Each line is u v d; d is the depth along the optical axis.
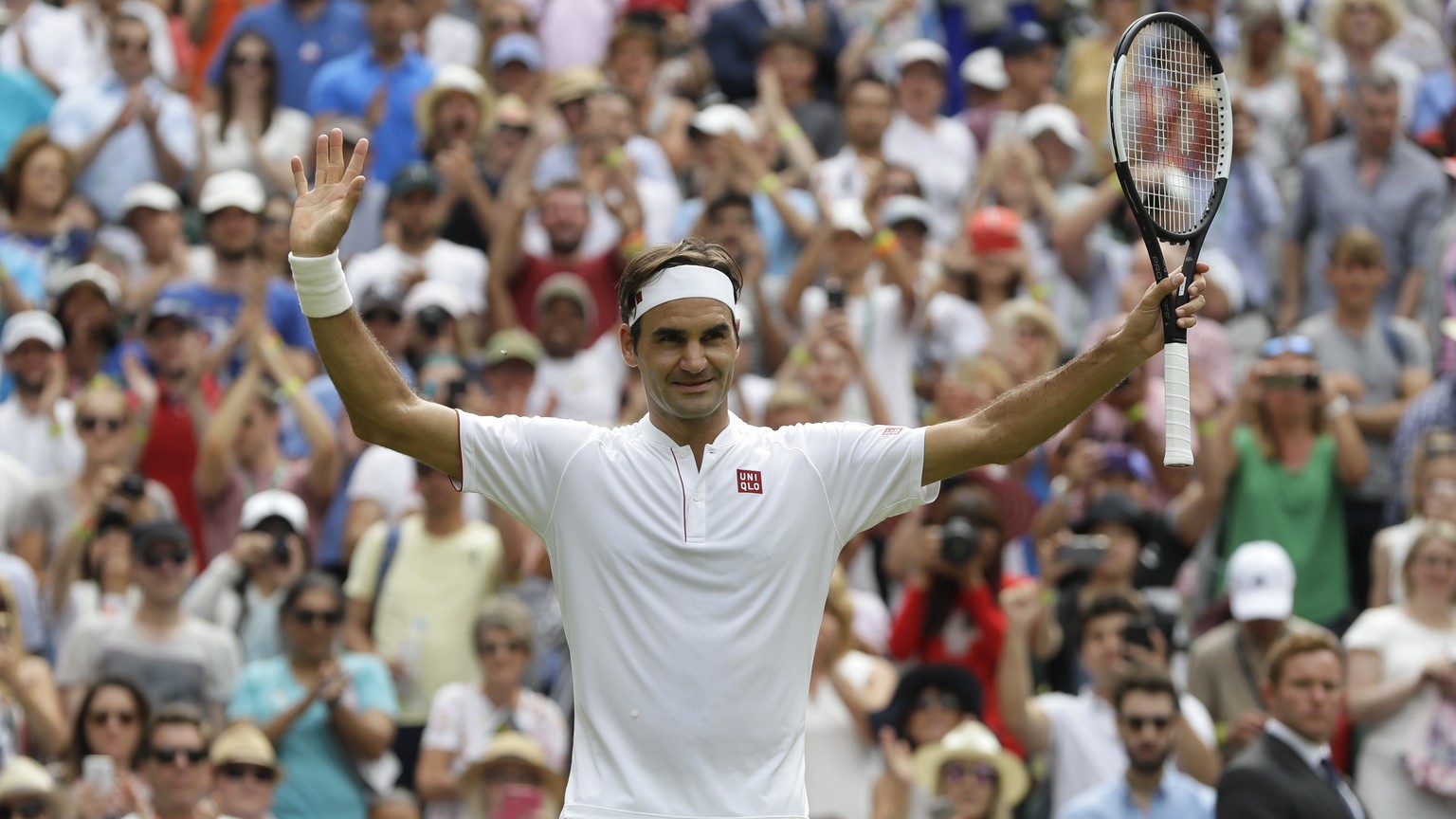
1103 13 65.50
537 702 37.09
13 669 36.38
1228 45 66.56
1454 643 37.53
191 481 45.06
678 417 19.19
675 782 18.78
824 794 36.19
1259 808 30.88
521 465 19.25
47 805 32.78
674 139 60.41
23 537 43.06
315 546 44.25
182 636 38.06
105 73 61.78
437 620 40.00
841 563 44.03
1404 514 44.16
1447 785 36.31
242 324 45.75
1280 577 37.59
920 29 70.44
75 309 48.41
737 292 19.33
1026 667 35.81
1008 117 62.81
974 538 38.16
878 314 49.69
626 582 18.98
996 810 34.00
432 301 47.50
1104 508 39.44
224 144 58.66
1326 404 44.75
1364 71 57.69
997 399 19.44
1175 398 18.80
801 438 19.53
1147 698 32.50
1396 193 54.72
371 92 59.81
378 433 19.11
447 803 36.31
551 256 51.50
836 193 55.50
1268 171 60.19
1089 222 54.78
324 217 18.58
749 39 66.06
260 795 34.72
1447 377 45.16
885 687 37.53
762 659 18.94
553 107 56.38
